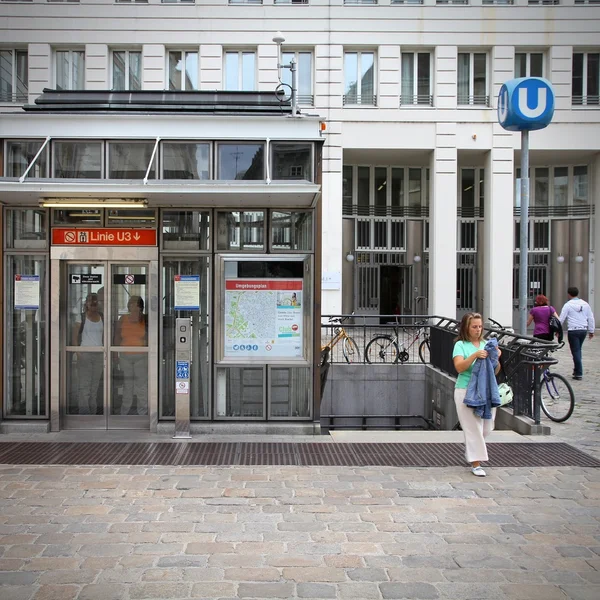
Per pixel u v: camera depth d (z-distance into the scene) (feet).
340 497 17.19
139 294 25.45
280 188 21.44
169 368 25.29
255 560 13.21
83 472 19.26
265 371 24.95
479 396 19.11
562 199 76.74
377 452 22.03
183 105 25.81
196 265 25.09
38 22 64.95
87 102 25.71
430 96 68.44
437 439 24.02
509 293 68.28
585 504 16.84
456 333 34.73
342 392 40.45
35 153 24.56
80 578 12.33
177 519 15.46
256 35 65.92
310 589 11.96
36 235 25.00
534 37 67.26
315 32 66.13
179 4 65.57
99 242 24.88
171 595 11.69
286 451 22.07
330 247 66.23
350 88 67.92
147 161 24.68
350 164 74.18
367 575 12.57
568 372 42.50
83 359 25.54
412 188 75.56
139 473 19.20
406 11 66.59
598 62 68.95
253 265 24.88
